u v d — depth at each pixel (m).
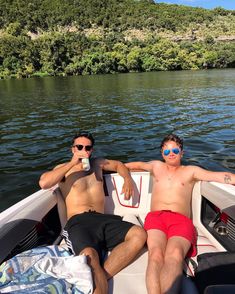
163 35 108.81
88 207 3.44
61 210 3.61
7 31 98.94
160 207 3.43
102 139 10.23
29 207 3.34
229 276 2.65
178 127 11.74
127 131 11.34
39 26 112.06
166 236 3.05
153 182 3.77
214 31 113.88
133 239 2.88
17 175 7.05
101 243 3.03
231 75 47.09
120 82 38.44
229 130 10.98
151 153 8.59
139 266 2.85
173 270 2.59
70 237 3.00
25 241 3.06
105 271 2.71
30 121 14.15
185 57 73.81
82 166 3.43
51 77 60.78
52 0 125.38
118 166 3.83
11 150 9.25
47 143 9.95
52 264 2.68
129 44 84.81
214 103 17.95
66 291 2.43
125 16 122.38
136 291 2.59
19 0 117.94
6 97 24.98
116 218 3.18
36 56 67.06
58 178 3.42
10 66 63.94
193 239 3.03
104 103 19.41
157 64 71.44
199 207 3.63
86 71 66.19
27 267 2.67
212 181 3.46
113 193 3.92
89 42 79.12
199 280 2.64
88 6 124.00
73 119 14.28
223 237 3.36
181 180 3.50
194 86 29.88
